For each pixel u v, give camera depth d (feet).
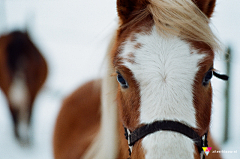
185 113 4.91
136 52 5.22
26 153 16.08
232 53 14.66
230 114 14.37
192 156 4.78
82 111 9.66
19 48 16.35
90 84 10.25
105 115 7.04
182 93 4.91
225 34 21.58
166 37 5.17
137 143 5.25
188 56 5.02
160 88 4.95
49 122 18.15
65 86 20.57
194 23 5.22
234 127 15.38
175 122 4.88
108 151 7.14
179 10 5.28
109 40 6.63
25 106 16.60
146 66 5.07
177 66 4.96
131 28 5.73
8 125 19.27
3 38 16.88
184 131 4.87
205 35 5.18
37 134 17.37
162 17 5.29
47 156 15.60
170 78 4.94
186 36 5.13
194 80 4.99
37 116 18.78
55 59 25.67
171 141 4.80
